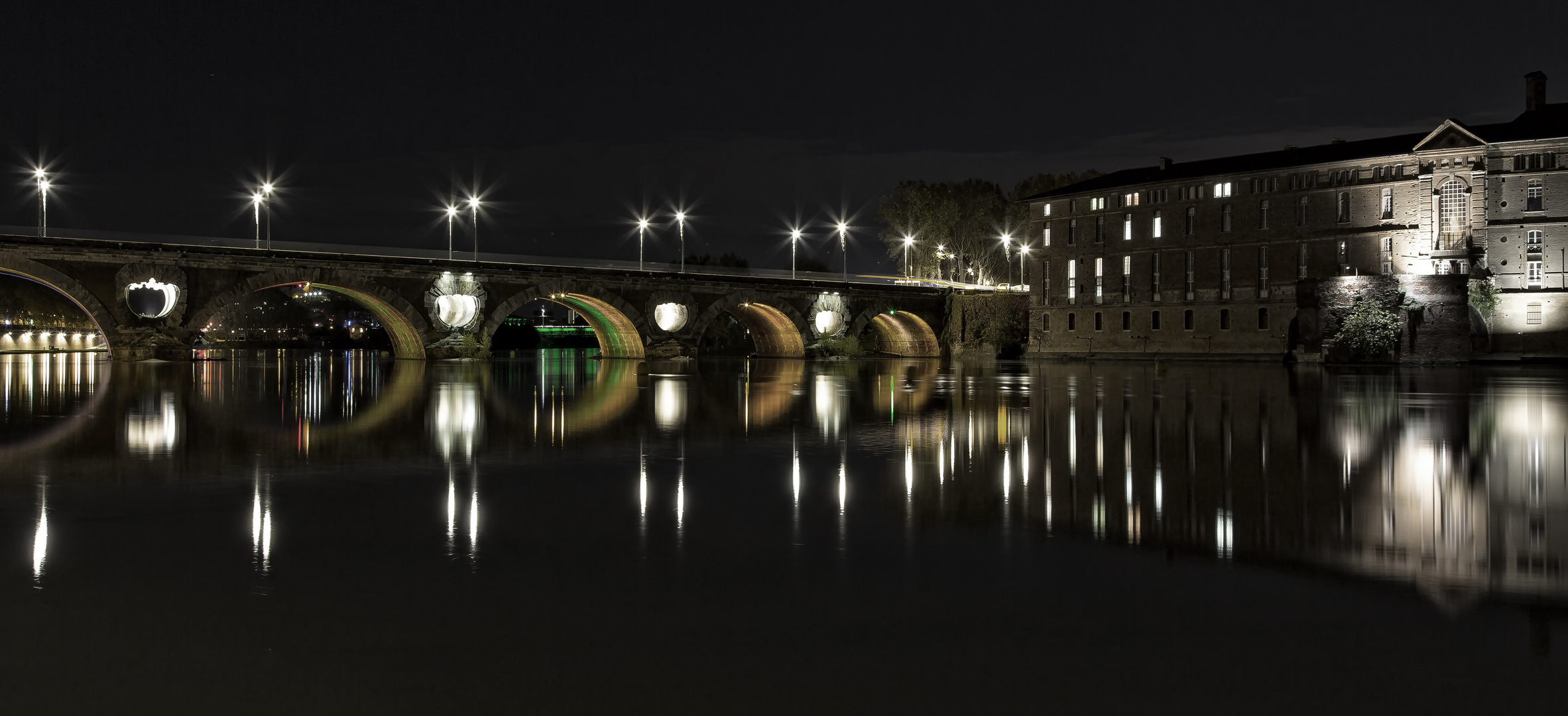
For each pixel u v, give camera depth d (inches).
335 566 599.5
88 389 2144.4
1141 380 2672.2
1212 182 4667.8
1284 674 435.5
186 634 481.4
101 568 593.3
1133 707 403.2
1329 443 1188.5
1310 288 3823.8
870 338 5944.9
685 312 4308.6
